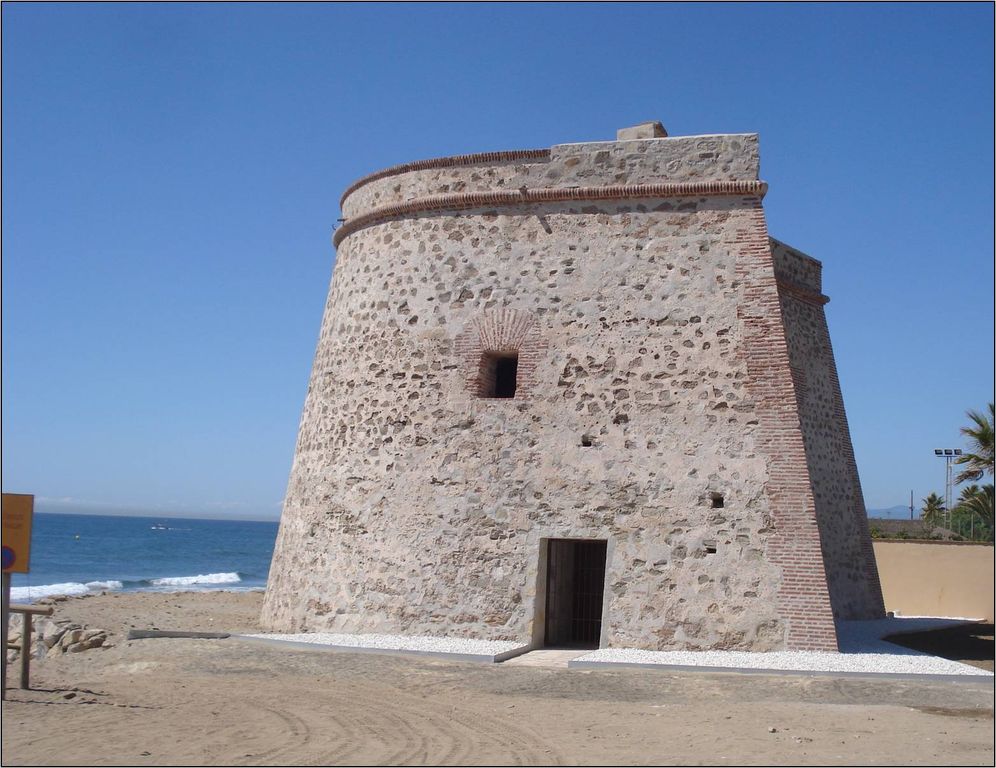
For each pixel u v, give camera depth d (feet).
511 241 60.39
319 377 67.56
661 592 53.16
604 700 40.88
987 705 39.99
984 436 112.88
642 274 57.47
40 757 30.01
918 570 86.58
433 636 56.13
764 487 52.80
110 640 59.00
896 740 33.37
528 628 54.65
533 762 30.66
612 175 59.11
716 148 57.47
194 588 197.57
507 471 57.31
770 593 51.49
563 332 58.08
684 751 31.96
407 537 58.49
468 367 59.57
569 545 60.18
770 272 55.16
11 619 65.82
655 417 55.47
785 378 53.72
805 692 42.29
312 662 48.37
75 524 578.66
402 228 63.77
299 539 63.82
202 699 40.01
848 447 71.72
